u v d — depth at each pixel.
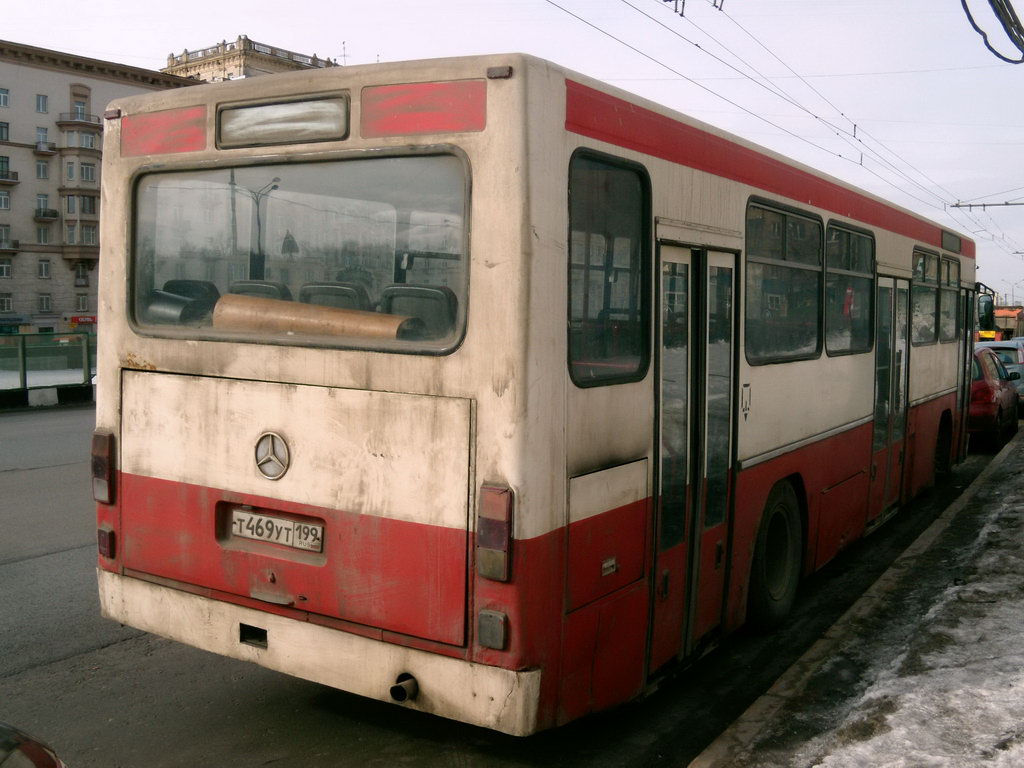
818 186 6.34
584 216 3.76
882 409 8.09
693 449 4.66
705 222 4.71
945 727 4.11
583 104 3.74
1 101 65.44
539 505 3.51
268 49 91.50
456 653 3.61
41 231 68.81
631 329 4.09
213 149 4.22
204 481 4.23
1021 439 15.23
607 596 3.94
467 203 3.54
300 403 3.94
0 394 21.00
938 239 9.98
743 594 5.35
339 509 3.85
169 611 4.37
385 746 4.39
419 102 3.66
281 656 4.03
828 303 6.62
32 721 4.59
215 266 4.24
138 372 4.43
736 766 3.98
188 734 4.48
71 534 8.12
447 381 3.59
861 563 7.96
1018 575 6.54
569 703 3.73
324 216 3.92
